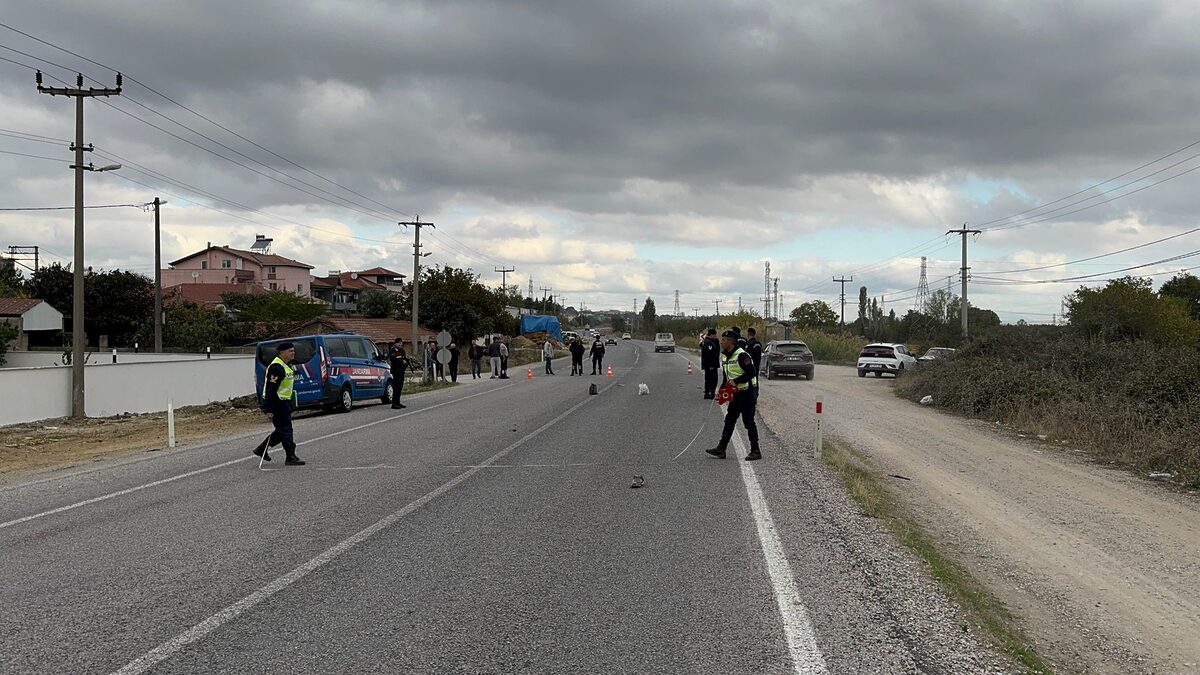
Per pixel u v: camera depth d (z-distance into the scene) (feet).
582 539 25.58
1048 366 78.95
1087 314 121.39
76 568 22.53
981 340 99.45
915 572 22.89
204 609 18.93
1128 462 45.60
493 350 127.34
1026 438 56.34
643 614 18.61
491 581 21.11
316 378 69.62
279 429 41.37
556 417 64.13
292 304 198.80
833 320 349.00
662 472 38.37
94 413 74.08
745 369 42.16
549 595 19.95
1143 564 26.21
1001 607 21.57
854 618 18.56
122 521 28.66
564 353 256.73
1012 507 34.24
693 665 15.66
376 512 29.58
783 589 20.52
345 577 21.49
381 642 16.80
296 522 28.07
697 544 25.00
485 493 33.14
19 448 53.62
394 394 75.10
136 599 19.70
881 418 67.97
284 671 15.30
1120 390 59.72
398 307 221.46
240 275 307.99
